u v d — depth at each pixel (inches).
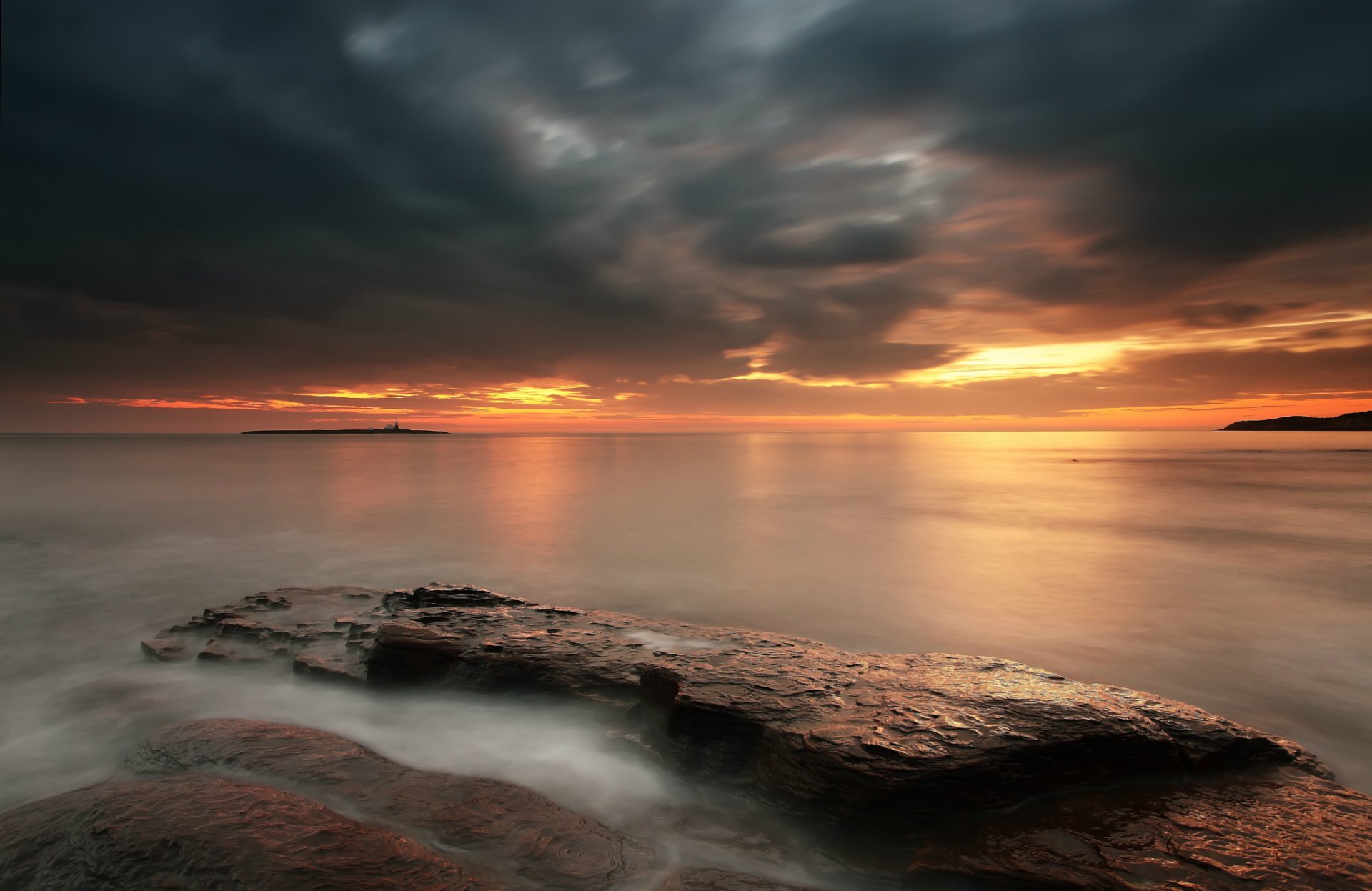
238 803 202.7
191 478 2166.6
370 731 340.5
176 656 450.6
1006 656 517.7
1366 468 2829.7
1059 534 1105.4
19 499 1531.7
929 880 213.6
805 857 236.2
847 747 250.4
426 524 1177.4
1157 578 786.8
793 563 872.3
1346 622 597.6
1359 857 205.2
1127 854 209.9
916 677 320.2
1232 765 265.7
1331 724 395.2
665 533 1110.4
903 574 811.4
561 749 318.3
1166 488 1957.4
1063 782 246.1
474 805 239.1
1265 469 2760.8
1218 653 519.2
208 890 165.6
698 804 271.1
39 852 185.8
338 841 188.1
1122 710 278.7
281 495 1636.3
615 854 217.5
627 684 349.4
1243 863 202.7
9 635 536.7
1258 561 884.0
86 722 359.6
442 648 386.9
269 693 386.0
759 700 295.3
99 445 6127.0
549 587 740.0
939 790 232.8
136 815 194.5
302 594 568.4
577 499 1616.6
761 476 2496.3
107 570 802.2
